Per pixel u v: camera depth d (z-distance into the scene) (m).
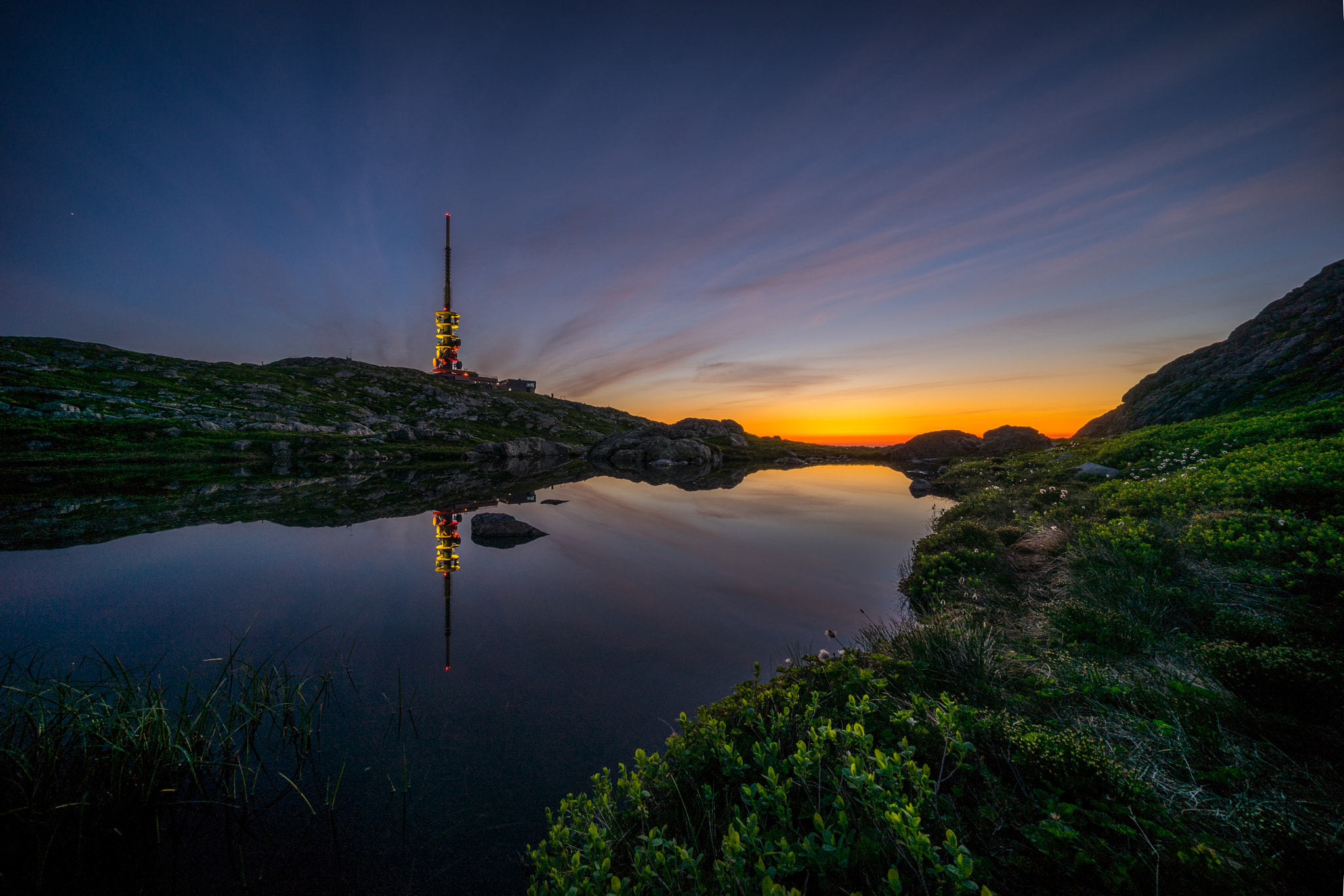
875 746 3.81
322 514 19.58
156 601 9.41
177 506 21.05
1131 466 16.42
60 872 3.55
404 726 5.36
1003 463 29.62
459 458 59.59
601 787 3.72
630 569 11.69
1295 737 3.39
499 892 3.43
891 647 5.96
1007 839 2.82
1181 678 4.47
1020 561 9.25
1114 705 4.19
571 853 3.27
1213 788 3.13
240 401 76.94
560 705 5.78
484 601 9.42
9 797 3.73
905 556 12.81
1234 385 29.00
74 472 31.34
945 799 3.04
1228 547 6.99
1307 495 8.22
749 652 7.21
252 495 25.06
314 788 4.44
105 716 4.52
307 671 6.62
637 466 52.19
